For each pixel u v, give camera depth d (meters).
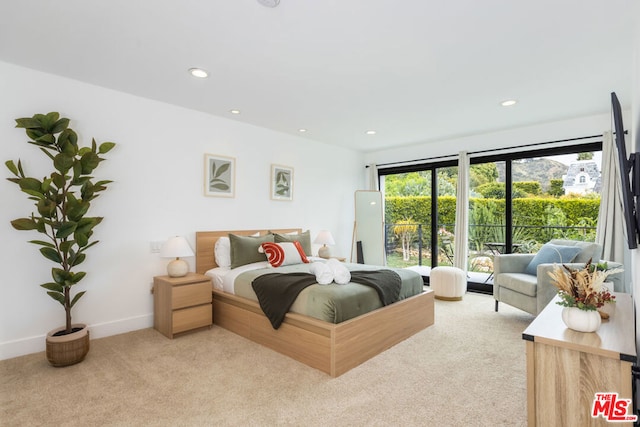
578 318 1.56
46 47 2.36
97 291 3.06
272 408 1.93
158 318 3.25
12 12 1.93
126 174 3.24
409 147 5.58
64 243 2.54
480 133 4.70
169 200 3.55
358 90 3.13
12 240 2.63
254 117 4.03
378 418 1.84
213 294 3.52
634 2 1.79
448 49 2.35
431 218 5.39
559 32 2.11
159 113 3.48
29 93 2.70
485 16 1.94
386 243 6.06
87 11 1.92
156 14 1.95
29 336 2.70
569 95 3.22
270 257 3.63
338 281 2.79
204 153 3.85
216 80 2.93
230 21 2.02
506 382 2.25
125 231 3.23
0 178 2.57
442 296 4.46
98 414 1.87
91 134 3.03
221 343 2.94
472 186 4.97
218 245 3.86
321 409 1.93
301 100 3.41
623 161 1.65
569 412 1.44
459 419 1.84
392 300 2.97
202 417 1.85
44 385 2.19
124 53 2.44
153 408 1.93
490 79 2.86
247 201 4.31
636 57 1.92
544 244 4.23
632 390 1.40
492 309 4.05
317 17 1.97
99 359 2.60
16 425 1.77
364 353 2.58
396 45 2.29
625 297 2.32
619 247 3.54
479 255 4.94
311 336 2.47
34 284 2.73
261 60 2.54
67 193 2.59
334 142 5.37
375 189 5.98
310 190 5.20
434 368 2.46
